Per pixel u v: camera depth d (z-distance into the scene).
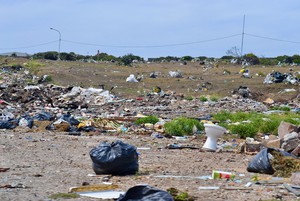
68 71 79.19
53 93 49.38
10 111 36.78
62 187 12.37
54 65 88.19
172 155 19.06
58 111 39.25
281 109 47.12
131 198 10.21
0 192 11.51
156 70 90.44
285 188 12.60
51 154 18.28
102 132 27.03
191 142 23.73
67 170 14.91
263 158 15.05
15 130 26.34
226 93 63.41
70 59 110.94
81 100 47.75
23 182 12.83
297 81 70.00
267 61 108.62
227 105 48.47
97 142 22.28
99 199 11.08
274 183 13.33
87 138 23.83
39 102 44.41
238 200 11.30
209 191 12.20
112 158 14.10
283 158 15.06
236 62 107.69
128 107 45.81
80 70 82.00
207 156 19.02
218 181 13.59
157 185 12.87
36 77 71.44
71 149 19.78
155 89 60.00
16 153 18.23
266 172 14.95
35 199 10.93
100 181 13.27
